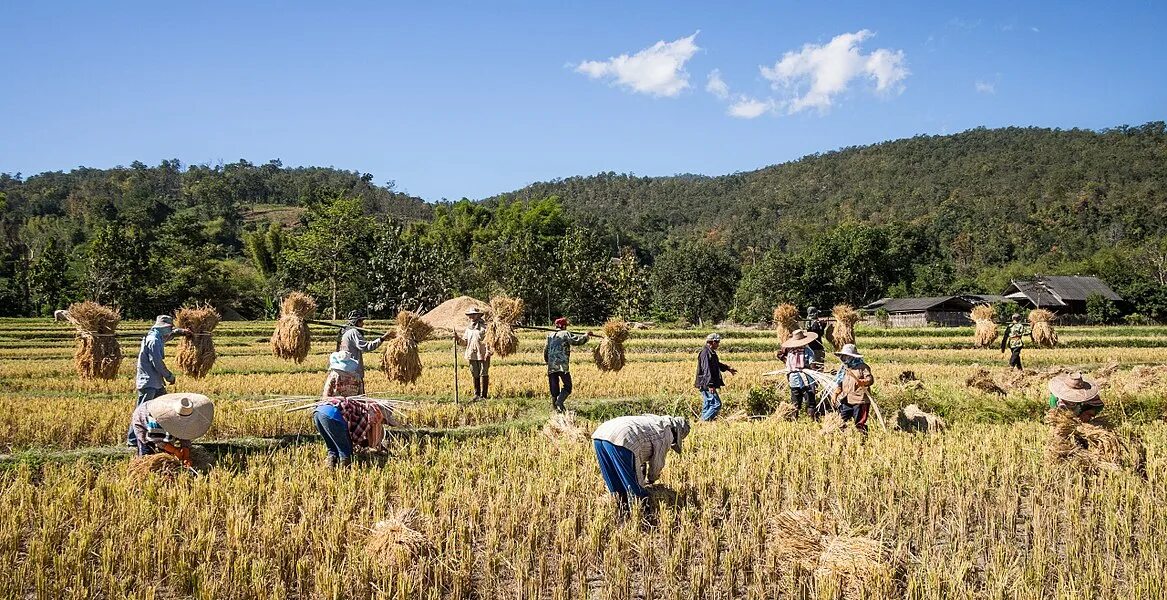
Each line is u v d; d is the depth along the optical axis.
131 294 67.00
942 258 95.00
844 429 11.42
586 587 6.70
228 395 16.14
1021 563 7.04
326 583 6.34
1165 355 29.94
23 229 117.25
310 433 12.02
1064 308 63.12
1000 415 13.73
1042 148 182.12
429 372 21.23
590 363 24.12
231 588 6.40
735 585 6.75
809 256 83.62
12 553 6.85
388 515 7.76
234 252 120.00
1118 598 6.46
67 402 13.33
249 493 8.24
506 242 80.69
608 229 131.00
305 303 13.40
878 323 64.44
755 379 19.34
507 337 15.46
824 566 6.68
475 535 7.55
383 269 67.19
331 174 181.25
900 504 8.23
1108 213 121.81
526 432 12.00
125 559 6.68
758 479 8.98
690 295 80.69
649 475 8.36
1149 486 8.80
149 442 9.18
